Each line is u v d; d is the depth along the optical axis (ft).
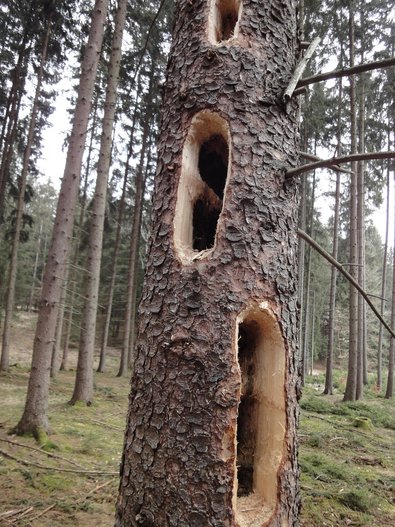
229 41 5.98
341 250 71.61
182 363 4.97
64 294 44.68
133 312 64.34
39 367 17.87
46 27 39.11
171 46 6.68
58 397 28.89
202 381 4.84
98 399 29.53
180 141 5.87
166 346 5.12
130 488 5.05
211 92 5.77
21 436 16.87
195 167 5.94
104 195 28.12
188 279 5.20
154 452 4.91
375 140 55.06
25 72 44.83
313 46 6.02
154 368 5.17
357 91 47.55
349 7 42.80
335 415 32.27
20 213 41.39
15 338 69.92
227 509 4.52
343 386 57.62
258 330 5.44
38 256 108.99
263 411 5.28
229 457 4.62
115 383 41.22
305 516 12.08
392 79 49.42
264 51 6.05
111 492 12.37
